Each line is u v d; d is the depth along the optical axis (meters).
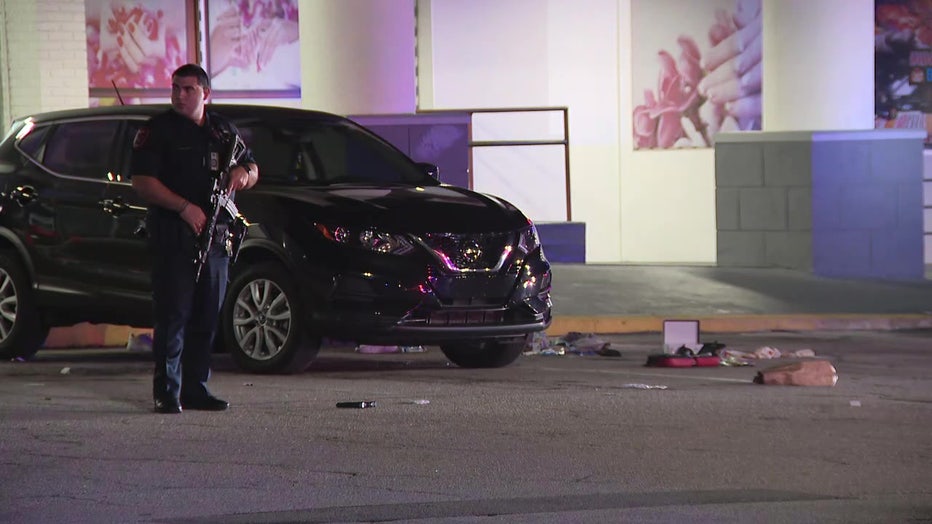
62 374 32.81
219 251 26.03
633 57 60.06
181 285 25.75
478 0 59.41
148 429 24.41
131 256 33.03
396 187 33.22
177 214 25.56
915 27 61.59
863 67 54.62
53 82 50.38
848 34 54.41
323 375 31.98
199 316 26.22
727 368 33.47
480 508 18.70
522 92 59.69
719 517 18.22
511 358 33.78
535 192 60.09
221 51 57.50
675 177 60.06
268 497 19.41
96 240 33.62
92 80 56.38
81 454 22.23
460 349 34.03
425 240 31.02
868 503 19.05
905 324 44.00
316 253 30.80
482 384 30.33
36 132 35.44
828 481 20.38
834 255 52.59
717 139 53.25
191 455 22.14
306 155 33.72
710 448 22.70
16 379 31.59
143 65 56.78
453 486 19.98
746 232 53.19
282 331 31.59
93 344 40.88
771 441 23.30
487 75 59.53
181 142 25.52
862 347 38.41
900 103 61.69
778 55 54.88
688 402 27.39
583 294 46.84
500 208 32.75
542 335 37.78
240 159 26.22
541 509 18.66
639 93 60.06
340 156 34.12
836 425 24.83
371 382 30.66
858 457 22.06
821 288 49.03
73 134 34.78
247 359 31.98
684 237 60.16
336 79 49.22
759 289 48.53
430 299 30.78
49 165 34.84
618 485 20.06
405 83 49.50
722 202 53.28
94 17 56.31
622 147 60.16
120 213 33.16
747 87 59.97
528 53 59.59
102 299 33.56
